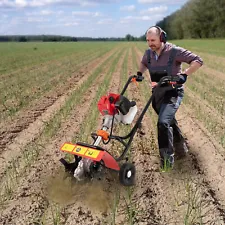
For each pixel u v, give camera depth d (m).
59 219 3.74
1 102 9.52
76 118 7.85
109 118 4.29
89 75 15.65
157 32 4.41
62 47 52.22
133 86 12.30
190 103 9.34
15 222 3.73
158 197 4.29
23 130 6.96
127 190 4.43
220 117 7.87
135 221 3.76
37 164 5.23
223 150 5.79
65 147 4.04
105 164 4.04
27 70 17.80
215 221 3.79
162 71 4.62
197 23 86.00
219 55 27.05
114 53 35.41
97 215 3.87
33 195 4.28
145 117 7.84
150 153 5.66
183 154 5.55
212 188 4.56
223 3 80.31
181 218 3.84
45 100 9.87
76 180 4.48
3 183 4.62
